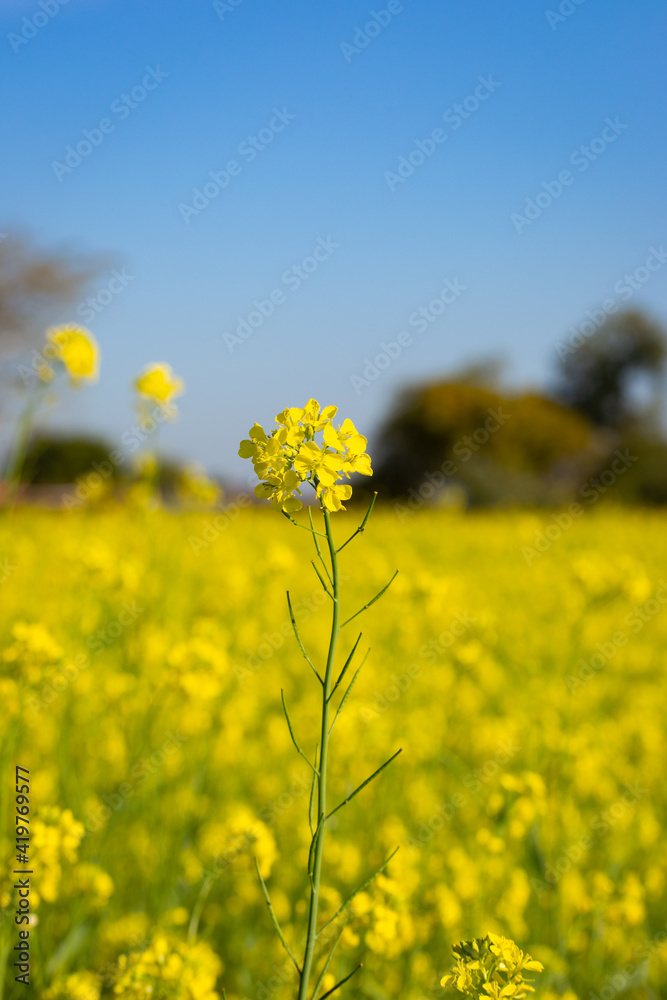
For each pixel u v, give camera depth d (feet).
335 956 8.49
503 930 10.61
